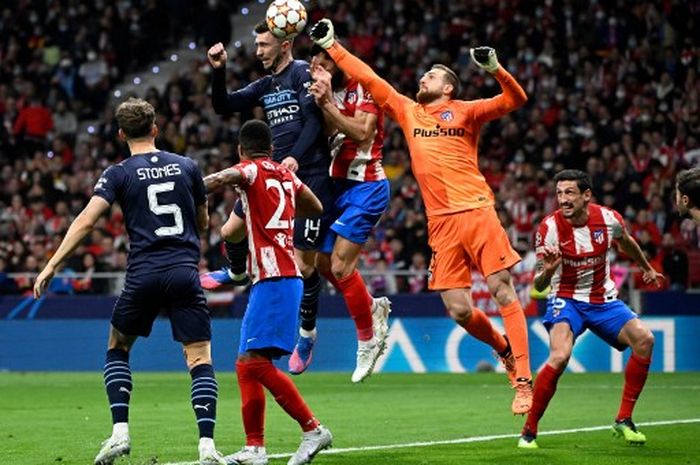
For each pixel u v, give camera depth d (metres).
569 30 47.28
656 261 38.09
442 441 19.62
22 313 40.41
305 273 19.30
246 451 15.92
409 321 38.44
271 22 18.42
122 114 15.66
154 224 15.41
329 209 19.11
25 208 45.50
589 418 23.45
